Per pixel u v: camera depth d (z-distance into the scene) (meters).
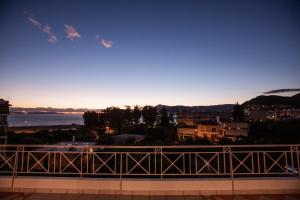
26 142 23.70
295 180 5.04
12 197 4.80
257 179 5.05
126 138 31.38
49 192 5.09
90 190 5.06
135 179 5.09
